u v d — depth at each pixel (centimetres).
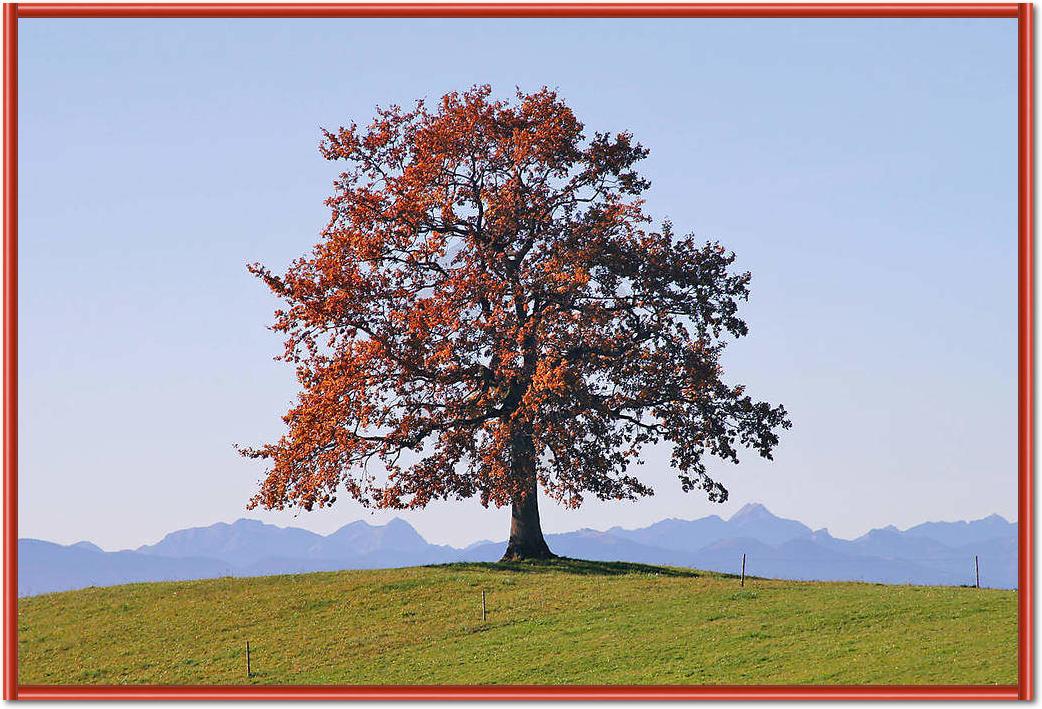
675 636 6131
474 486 8138
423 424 8150
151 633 7000
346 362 7938
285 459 8056
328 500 8031
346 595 7500
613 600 6956
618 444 8262
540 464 8238
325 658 6338
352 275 8075
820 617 6197
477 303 8075
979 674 4934
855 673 5175
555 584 7481
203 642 6788
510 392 8231
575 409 7975
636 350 8312
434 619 6875
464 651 6241
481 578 7725
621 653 5931
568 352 8194
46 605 7738
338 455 8031
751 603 6675
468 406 8275
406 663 6134
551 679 5597
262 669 6225
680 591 7112
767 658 5606
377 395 8075
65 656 6681
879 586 7150
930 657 5272
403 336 8031
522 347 8000
